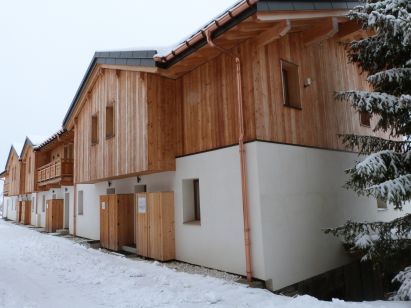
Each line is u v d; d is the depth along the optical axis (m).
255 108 6.33
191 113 7.89
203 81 7.61
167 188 8.45
